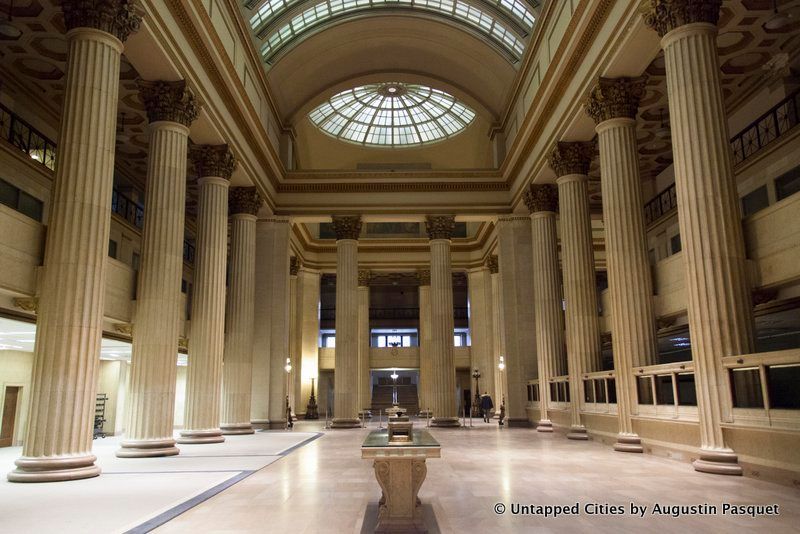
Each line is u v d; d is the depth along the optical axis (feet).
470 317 102.73
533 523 17.46
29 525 17.38
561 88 51.37
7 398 52.95
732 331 28.58
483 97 76.74
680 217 31.14
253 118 58.18
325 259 104.78
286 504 20.59
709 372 28.71
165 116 41.01
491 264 96.17
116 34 31.68
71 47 30.66
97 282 29.55
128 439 37.63
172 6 38.83
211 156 52.08
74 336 28.27
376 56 74.84
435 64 75.31
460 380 116.26
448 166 96.78
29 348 52.44
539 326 62.39
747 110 52.90
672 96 32.07
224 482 25.86
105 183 30.42
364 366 103.14
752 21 42.91
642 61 40.91
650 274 41.34
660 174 69.87
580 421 49.85
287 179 74.49
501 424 74.23
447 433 58.49
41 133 50.01
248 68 58.80
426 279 104.88
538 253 63.36
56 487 24.70
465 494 22.35
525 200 65.98
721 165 30.25
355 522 17.71
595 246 94.73
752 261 31.86
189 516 18.65
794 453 23.63
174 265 40.09
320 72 74.28
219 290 50.98
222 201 52.37
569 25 45.88
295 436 57.06
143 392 37.91
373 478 27.02
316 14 67.31
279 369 70.49
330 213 74.38
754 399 27.17
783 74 48.19
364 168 95.09
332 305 136.46
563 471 28.81
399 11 68.59
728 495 21.90
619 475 27.32
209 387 49.03
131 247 63.21
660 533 16.21
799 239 28.48
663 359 69.00
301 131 91.91
